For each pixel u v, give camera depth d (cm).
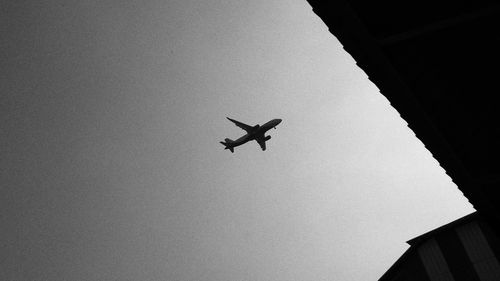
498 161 700
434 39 479
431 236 2466
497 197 823
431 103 580
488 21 454
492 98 570
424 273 2466
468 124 617
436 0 428
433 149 644
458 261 2336
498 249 2239
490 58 506
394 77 511
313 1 415
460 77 536
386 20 456
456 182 747
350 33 450
